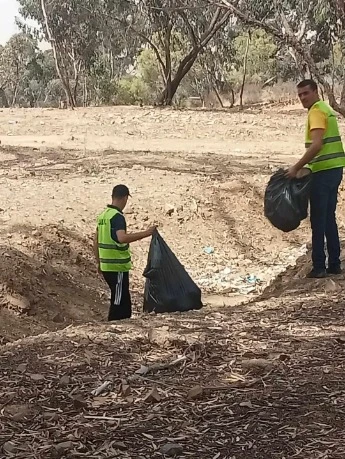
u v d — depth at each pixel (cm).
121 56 5734
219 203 1404
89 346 566
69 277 1052
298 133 2491
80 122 2645
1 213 1199
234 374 491
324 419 408
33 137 2345
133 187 1456
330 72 4391
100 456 374
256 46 5425
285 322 623
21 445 390
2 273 945
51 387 479
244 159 1852
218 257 1261
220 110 3084
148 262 786
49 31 4003
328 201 793
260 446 379
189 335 578
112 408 440
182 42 4981
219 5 1234
